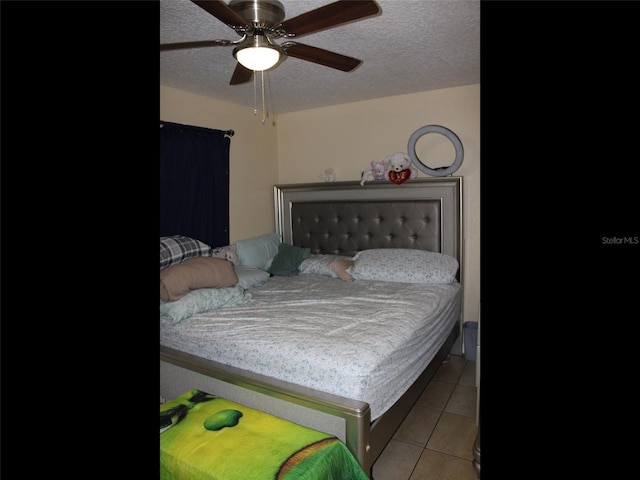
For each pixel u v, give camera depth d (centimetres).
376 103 353
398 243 343
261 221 388
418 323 212
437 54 245
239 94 326
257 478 123
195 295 227
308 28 157
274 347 178
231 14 143
